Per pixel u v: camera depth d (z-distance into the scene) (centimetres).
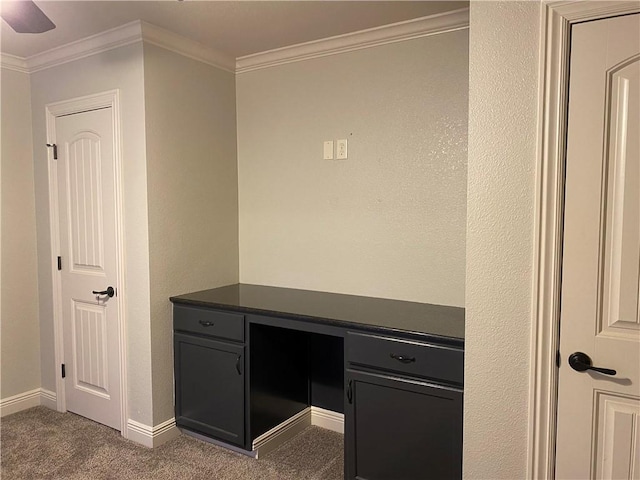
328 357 296
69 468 248
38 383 330
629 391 154
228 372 261
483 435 176
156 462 255
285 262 310
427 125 255
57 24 255
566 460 164
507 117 165
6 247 310
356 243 281
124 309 279
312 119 293
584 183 156
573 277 159
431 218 257
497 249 170
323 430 297
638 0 145
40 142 316
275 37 275
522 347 167
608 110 152
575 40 154
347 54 277
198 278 299
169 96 275
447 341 195
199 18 248
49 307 321
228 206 319
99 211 288
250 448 257
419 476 206
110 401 291
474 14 168
